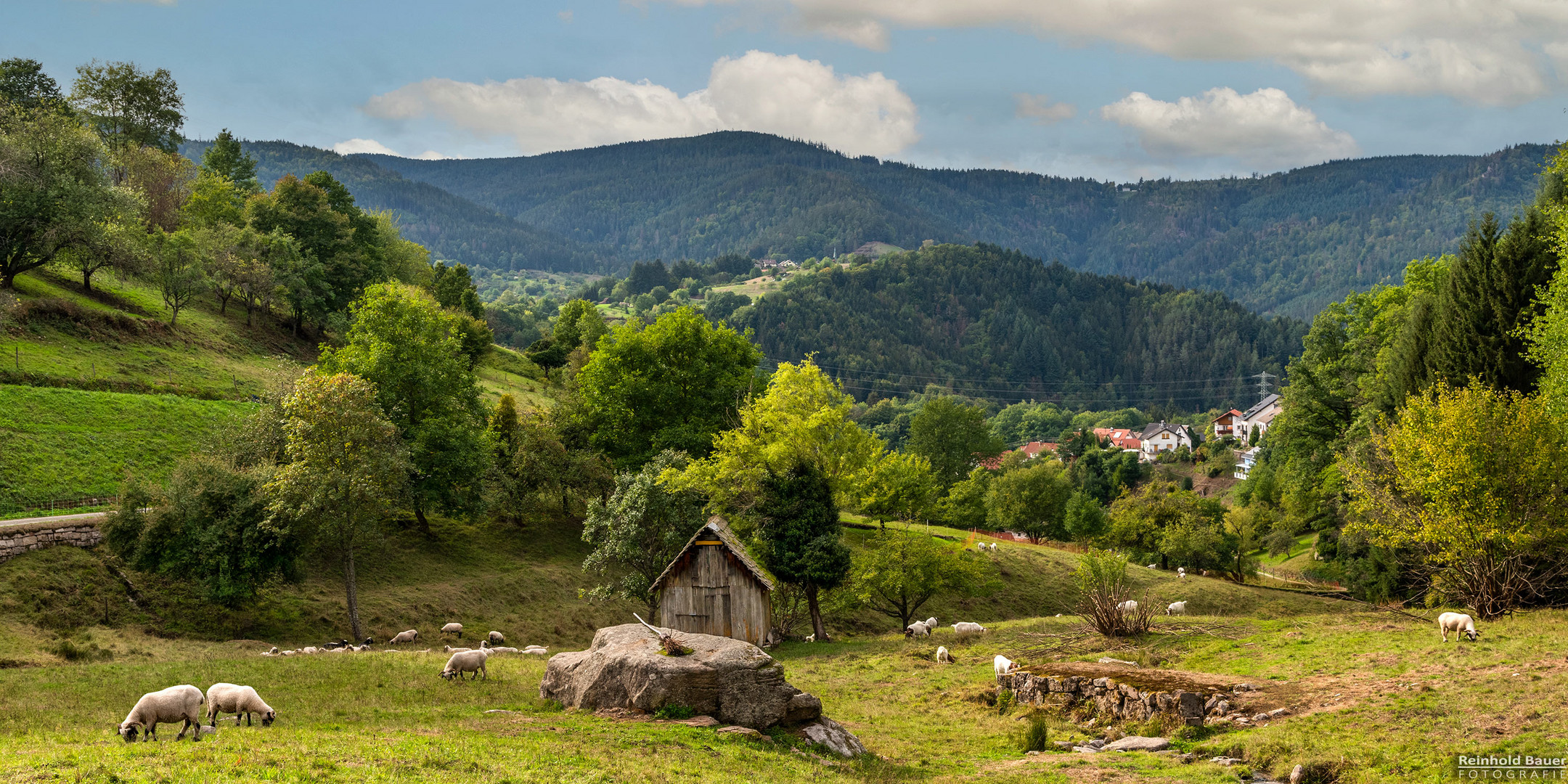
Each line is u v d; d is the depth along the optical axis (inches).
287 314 3572.8
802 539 1641.2
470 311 4781.0
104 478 1867.6
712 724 738.8
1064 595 2581.2
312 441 1601.9
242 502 1551.4
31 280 2778.1
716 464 1692.9
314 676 1017.5
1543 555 1141.7
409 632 1584.6
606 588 1781.5
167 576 1584.6
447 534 2217.0
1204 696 837.8
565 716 761.6
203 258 3176.7
